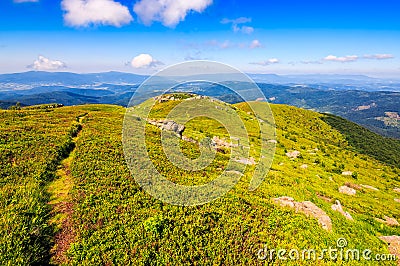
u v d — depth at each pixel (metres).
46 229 14.77
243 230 16.77
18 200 17.42
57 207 17.34
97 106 85.31
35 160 24.48
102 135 33.88
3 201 17.27
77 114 60.09
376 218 33.28
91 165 23.36
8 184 19.81
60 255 13.41
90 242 13.86
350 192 44.00
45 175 21.81
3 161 23.67
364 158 115.94
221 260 14.29
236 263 14.29
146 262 13.13
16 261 12.16
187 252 14.25
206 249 14.76
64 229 15.14
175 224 16.02
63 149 28.86
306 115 193.25
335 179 53.69
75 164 23.94
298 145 93.12
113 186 19.56
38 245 13.52
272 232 17.39
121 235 14.59
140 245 14.06
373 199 45.28
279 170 41.94
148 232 15.04
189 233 15.55
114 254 13.26
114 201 17.80
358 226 24.75
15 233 13.85
